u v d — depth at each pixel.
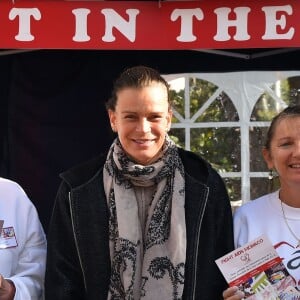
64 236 2.30
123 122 2.22
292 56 3.64
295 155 2.26
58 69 3.70
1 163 3.72
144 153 2.22
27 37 3.03
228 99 3.72
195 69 3.71
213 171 2.36
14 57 3.70
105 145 3.70
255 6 2.98
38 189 3.70
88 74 3.71
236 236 2.38
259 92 3.69
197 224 2.24
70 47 3.03
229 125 3.74
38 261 2.49
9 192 2.51
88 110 3.71
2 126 3.72
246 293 2.16
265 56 3.65
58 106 3.71
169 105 2.30
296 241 2.29
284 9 2.96
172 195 2.26
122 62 3.70
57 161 3.71
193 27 3.02
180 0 3.01
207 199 2.28
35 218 2.54
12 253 2.42
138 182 2.27
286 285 2.16
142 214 2.28
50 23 3.02
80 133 3.71
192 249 2.22
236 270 2.18
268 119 3.70
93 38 3.03
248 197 3.74
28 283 2.40
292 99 3.66
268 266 2.18
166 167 2.28
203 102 3.74
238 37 2.99
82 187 2.30
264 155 2.44
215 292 2.26
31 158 3.71
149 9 3.03
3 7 3.03
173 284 2.17
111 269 2.22
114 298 2.19
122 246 2.19
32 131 3.71
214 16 3.00
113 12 3.03
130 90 2.21
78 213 2.27
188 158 2.40
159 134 2.22
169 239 2.22
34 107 3.71
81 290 2.28
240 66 3.69
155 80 2.24
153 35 3.03
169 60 3.70
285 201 2.36
